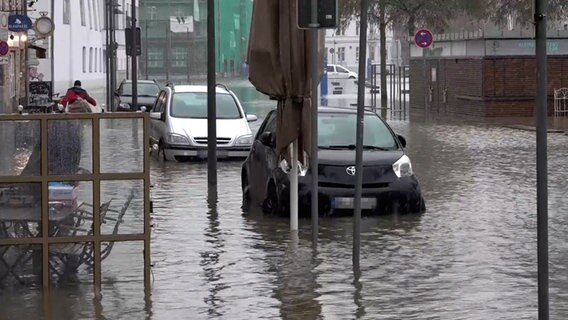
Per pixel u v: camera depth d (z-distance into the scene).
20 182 15.11
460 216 23.11
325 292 15.64
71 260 15.53
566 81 56.84
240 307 14.71
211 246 19.62
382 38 71.00
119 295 15.32
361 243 19.88
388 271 17.20
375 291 15.69
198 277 16.77
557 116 56.06
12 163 15.12
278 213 23.16
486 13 70.44
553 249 19.16
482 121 54.62
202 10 135.50
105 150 15.30
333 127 24.48
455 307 14.61
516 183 28.77
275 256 18.59
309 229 21.64
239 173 32.44
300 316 14.16
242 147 36.53
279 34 19.42
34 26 52.41
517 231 21.11
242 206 24.95
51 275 15.52
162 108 38.41
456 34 61.25
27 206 15.25
